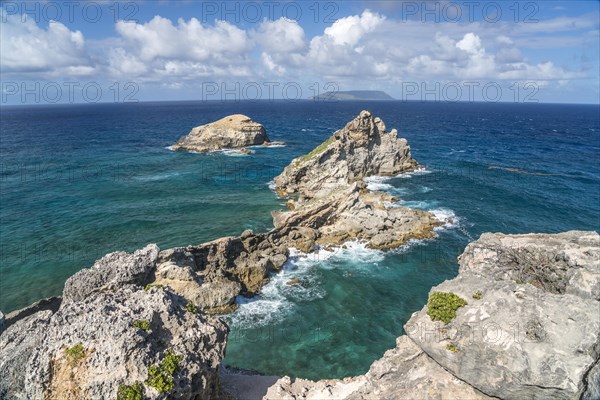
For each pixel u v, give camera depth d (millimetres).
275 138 150500
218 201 71625
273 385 26922
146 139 150750
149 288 23344
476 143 141250
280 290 41750
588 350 16781
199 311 23578
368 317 37625
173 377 19047
